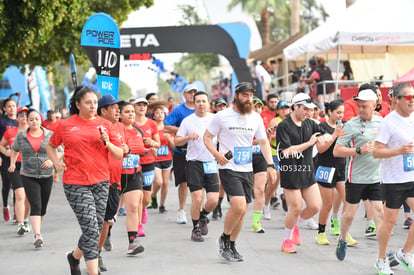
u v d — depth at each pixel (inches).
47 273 422.6
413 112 384.2
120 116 479.2
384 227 388.5
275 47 1611.7
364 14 957.8
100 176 370.0
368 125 426.3
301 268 422.0
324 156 494.9
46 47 1123.3
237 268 424.2
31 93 1612.9
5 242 538.6
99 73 576.7
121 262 447.2
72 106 375.6
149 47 1045.2
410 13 954.7
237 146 435.5
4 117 668.7
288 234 473.1
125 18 1364.4
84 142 365.4
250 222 628.4
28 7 876.0
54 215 701.3
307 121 466.0
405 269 413.7
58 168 382.3
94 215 363.6
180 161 607.5
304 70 1147.9
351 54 1274.6
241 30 1054.4
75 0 993.5
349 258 451.5
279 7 2933.1
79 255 381.4
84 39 573.9
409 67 1179.3
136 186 466.3
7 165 651.5
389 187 384.5
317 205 464.8
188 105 620.4
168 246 505.7
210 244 512.7
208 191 535.2
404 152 367.9
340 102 524.1
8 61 1145.4
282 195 696.4
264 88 1242.6
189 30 1042.7
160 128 693.3
